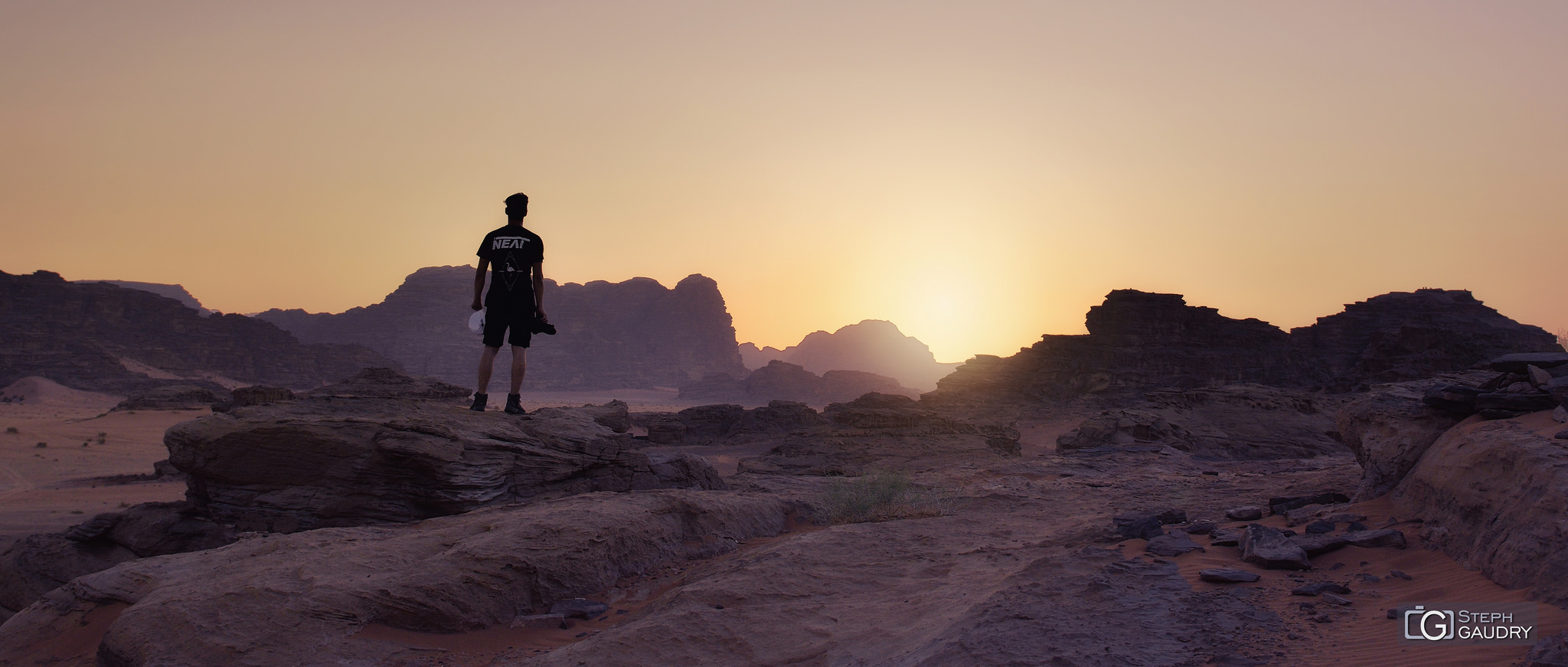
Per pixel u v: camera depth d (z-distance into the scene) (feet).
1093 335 613.93
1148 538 33.01
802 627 25.50
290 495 42.70
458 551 30.09
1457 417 35.47
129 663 23.21
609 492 46.37
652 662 22.89
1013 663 18.95
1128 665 18.49
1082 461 106.11
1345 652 18.56
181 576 28.84
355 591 26.61
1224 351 607.37
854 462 195.83
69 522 170.30
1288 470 77.46
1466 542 25.31
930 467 184.14
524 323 46.83
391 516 40.93
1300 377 615.57
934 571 31.99
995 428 234.58
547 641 27.22
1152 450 135.74
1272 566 26.84
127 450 338.54
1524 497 23.54
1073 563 28.99
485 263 45.68
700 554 38.60
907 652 21.74
